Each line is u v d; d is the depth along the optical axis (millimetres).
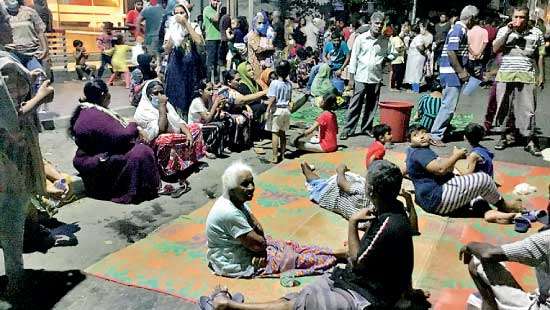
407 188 6152
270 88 7043
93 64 13992
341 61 12102
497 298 3039
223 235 4039
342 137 8516
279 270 4160
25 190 3803
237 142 7637
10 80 4059
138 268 4270
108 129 5555
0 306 3725
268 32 13266
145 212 5430
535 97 7582
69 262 4355
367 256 2998
